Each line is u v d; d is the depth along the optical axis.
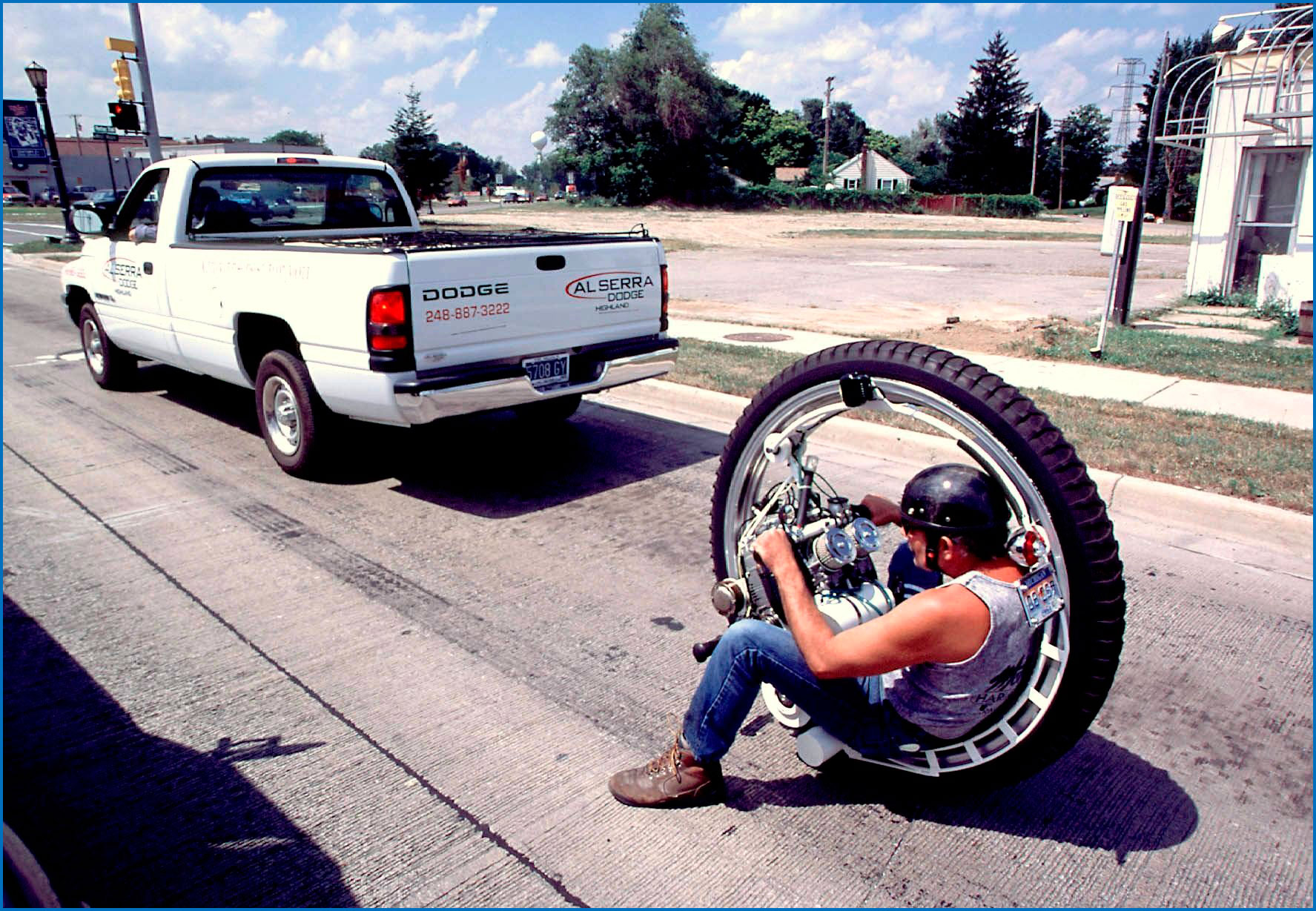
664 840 2.77
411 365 5.14
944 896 2.56
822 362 2.91
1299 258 12.15
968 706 2.53
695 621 4.15
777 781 3.07
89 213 7.55
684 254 26.30
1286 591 4.45
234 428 7.43
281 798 2.93
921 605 2.39
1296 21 11.77
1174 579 4.58
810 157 97.19
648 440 7.11
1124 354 9.29
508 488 6.00
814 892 2.57
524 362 5.66
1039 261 24.27
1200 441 6.26
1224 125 13.02
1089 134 90.62
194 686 3.58
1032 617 2.44
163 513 5.50
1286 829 2.84
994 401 2.54
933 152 93.19
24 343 11.45
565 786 3.01
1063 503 2.45
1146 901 2.54
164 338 7.18
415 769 3.09
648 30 60.22
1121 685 3.65
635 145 61.91
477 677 3.67
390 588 4.48
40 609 4.23
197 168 6.81
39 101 22.72
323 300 5.35
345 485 6.06
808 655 2.46
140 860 2.64
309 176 7.44
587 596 4.41
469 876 2.61
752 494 3.33
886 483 5.92
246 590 4.45
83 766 3.08
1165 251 27.19
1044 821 2.88
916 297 15.59
